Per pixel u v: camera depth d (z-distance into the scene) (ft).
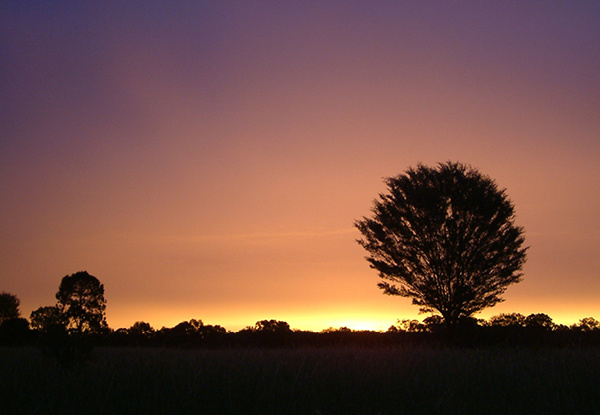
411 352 43.96
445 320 86.22
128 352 45.88
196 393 24.26
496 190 86.94
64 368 33.37
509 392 25.80
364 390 25.66
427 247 85.30
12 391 25.04
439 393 24.99
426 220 85.10
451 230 84.07
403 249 87.56
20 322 98.94
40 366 34.76
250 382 27.09
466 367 33.01
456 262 84.89
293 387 24.98
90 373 30.76
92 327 103.96
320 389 25.79
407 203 86.48
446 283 86.02
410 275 86.94
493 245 83.97
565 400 23.35
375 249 90.74
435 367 33.65
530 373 29.94
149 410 21.90
